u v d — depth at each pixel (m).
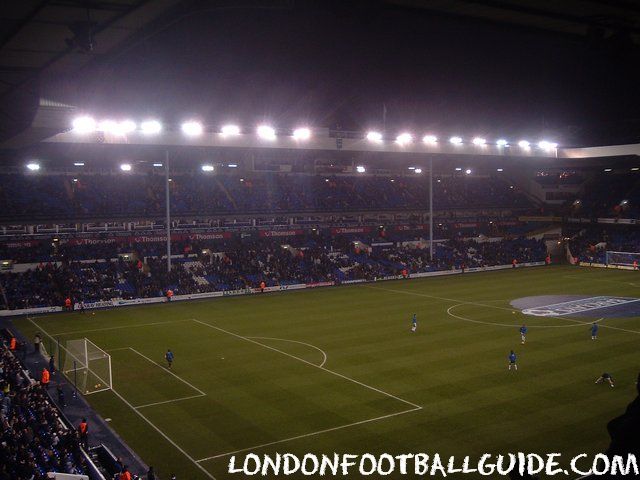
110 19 16.39
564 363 37.38
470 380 34.16
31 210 66.62
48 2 14.50
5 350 37.00
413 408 29.83
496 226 100.31
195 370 37.06
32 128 30.50
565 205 101.69
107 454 25.12
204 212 75.25
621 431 4.11
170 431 27.56
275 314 54.69
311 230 85.25
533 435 26.25
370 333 46.31
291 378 35.12
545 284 71.62
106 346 43.31
